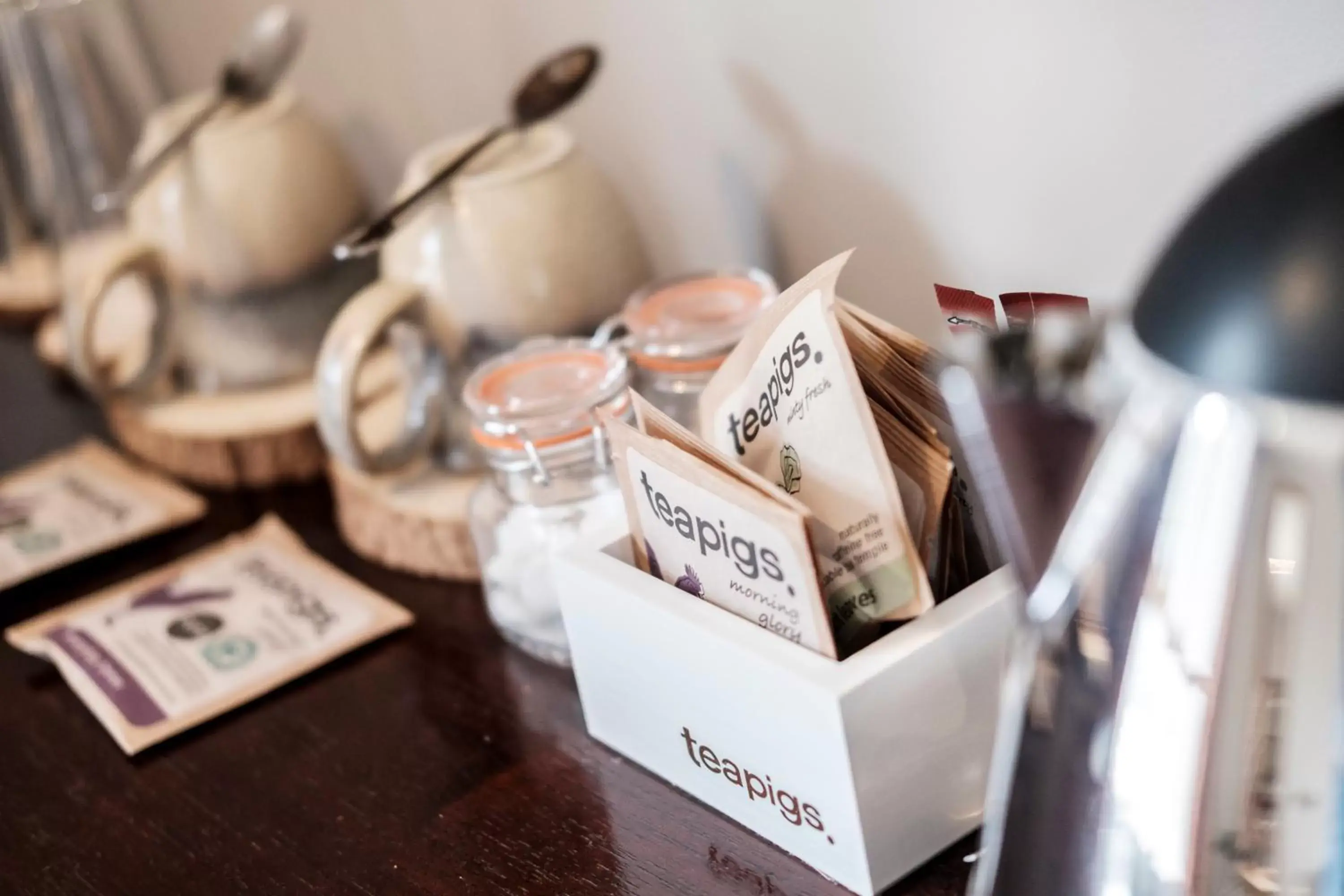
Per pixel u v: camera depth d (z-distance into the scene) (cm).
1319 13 40
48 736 57
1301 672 28
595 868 45
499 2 71
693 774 46
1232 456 27
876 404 41
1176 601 29
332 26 84
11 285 105
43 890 48
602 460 52
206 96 81
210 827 50
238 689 57
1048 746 32
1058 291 51
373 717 55
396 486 65
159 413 77
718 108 62
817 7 55
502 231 58
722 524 40
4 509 75
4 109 88
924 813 41
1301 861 30
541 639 56
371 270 77
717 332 51
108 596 65
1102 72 46
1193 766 30
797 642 40
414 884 45
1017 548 32
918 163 54
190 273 74
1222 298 26
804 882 42
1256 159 27
